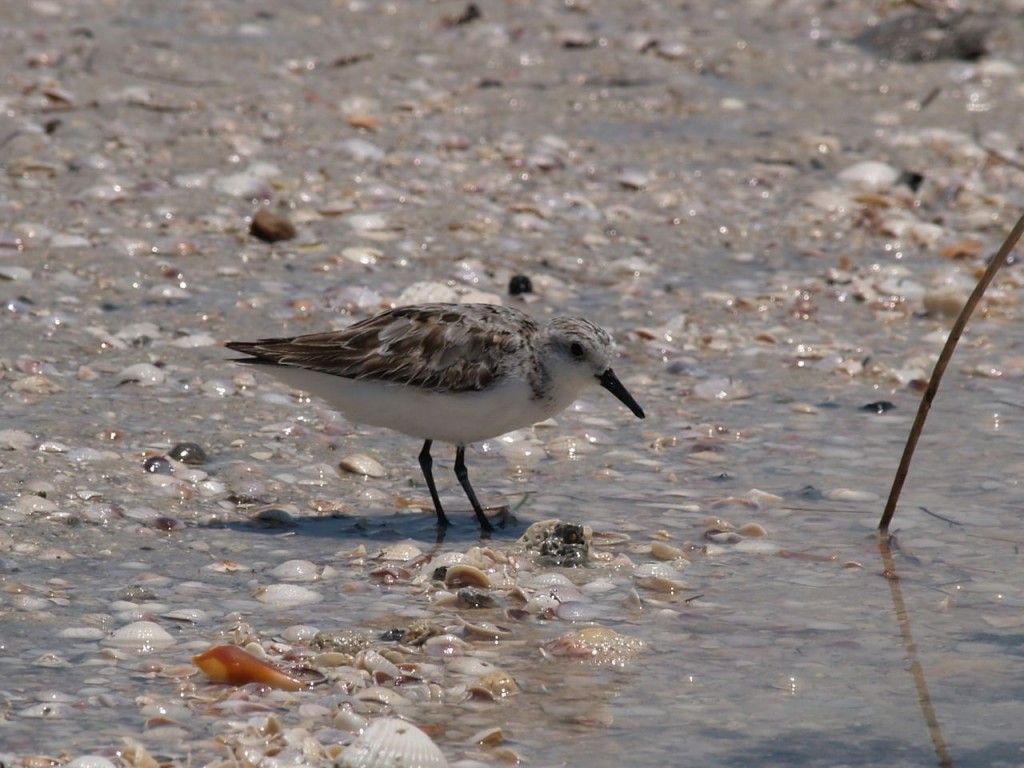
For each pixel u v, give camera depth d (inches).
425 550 411.5
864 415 543.2
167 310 599.5
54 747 289.3
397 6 1154.7
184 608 361.7
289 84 933.2
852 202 804.6
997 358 605.6
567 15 1170.6
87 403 506.0
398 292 637.9
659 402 553.6
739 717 315.3
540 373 423.2
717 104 973.8
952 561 411.8
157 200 722.8
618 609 374.3
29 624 348.2
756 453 503.2
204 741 293.7
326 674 327.6
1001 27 1129.4
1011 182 850.1
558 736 304.5
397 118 895.7
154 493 439.2
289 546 411.8
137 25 1040.2
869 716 317.1
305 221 718.5
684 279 693.9
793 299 671.8
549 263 697.6
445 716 311.7
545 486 470.6
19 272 619.2
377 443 500.1
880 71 1059.3
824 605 379.6
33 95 851.4
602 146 883.4
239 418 507.5
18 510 414.3
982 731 310.5
